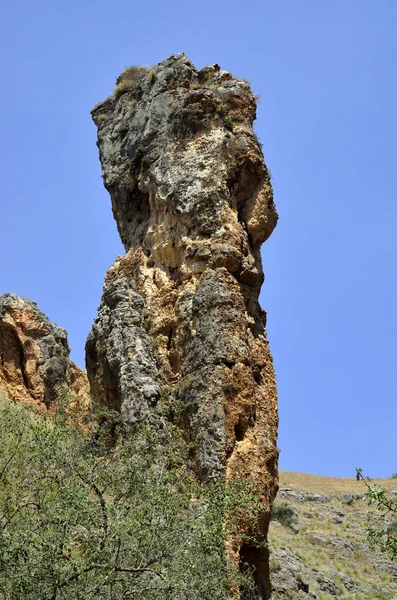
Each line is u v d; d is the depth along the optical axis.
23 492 23.42
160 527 21.30
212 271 31.64
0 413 28.19
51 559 19.64
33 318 49.72
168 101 36.00
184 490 24.75
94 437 28.00
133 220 35.88
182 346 31.33
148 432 25.94
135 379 30.31
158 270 33.72
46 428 25.94
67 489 21.67
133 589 20.14
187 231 33.28
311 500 57.31
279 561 36.53
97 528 21.48
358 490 62.19
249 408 29.41
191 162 34.03
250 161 33.75
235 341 30.17
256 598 28.03
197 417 29.05
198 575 20.70
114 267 35.03
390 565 45.88
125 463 24.23
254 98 35.78
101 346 32.34
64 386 48.59
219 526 21.97
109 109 38.34
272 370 31.61
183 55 37.06
